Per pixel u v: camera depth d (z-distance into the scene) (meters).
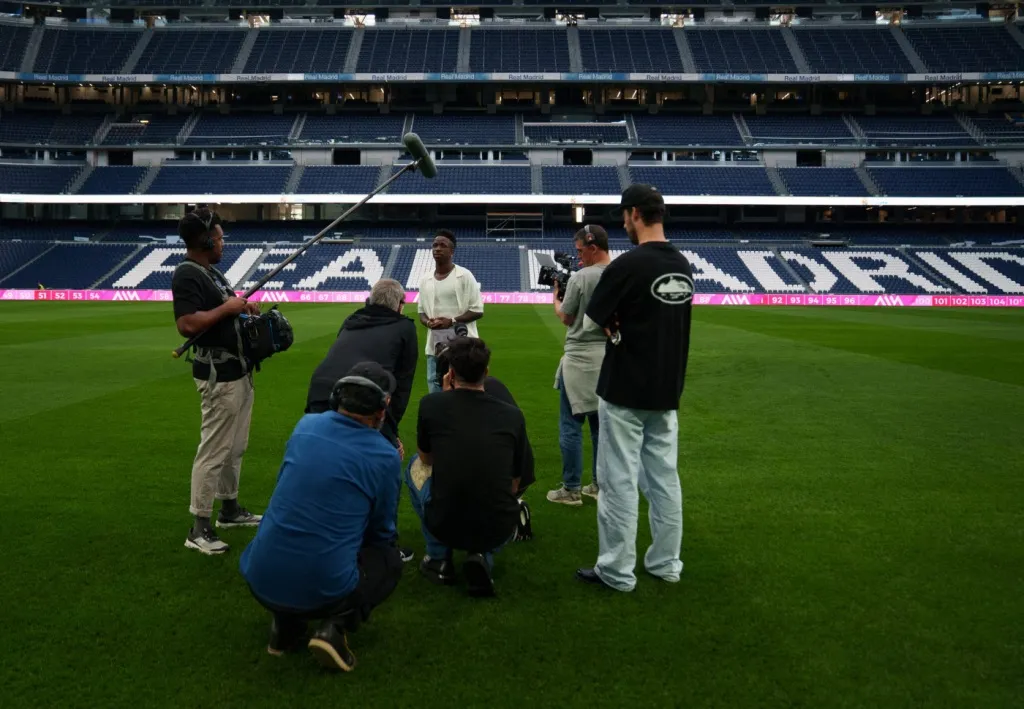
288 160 49.75
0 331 20.59
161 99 54.50
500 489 4.12
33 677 3.37
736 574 4.53
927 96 55.00
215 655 3.58
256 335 4.96
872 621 3.91
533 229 48.38
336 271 43.09
